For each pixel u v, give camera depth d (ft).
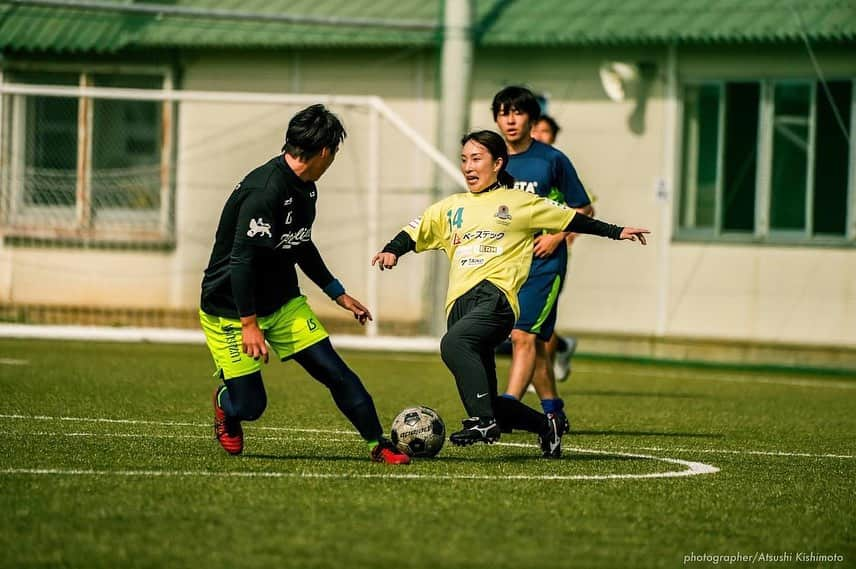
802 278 166.30
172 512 53.06
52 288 180.96
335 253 182.80
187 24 182.80
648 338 169.58
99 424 84.89
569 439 85.92
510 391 78.69
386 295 178.81
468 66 152.25
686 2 168.45
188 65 186.50
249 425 87.15
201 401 101.55
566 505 57.47
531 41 170.09
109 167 187.01
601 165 173.27
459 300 68.90
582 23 169.99
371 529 50.80
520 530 51.67
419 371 136.26
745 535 53.31
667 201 170.91
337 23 148.56
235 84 185.98
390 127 181.47
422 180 180.65
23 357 136.87
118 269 183.11
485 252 69.15
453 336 67.51
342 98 147.84
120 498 55.72
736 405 112.98
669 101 170.30
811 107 165.78
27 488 57.67
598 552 48.73
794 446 85.92
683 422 98.68
